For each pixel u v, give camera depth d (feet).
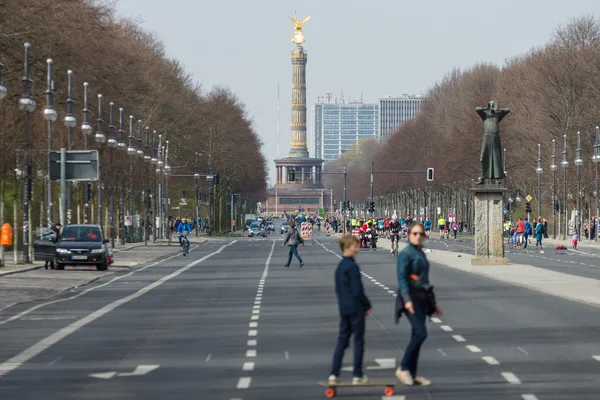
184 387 125.49
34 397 118.83
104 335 183.93
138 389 124.16
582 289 286.87
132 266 458.50
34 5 484.33
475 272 385.09
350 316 123.13
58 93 536.01
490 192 430.61
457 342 169.99
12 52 482.69
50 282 336.70
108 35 583.58
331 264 474.49
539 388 123.13
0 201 470.39
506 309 232.94
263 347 165.07
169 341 174.09
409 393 120.16
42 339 177.78
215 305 249.96
